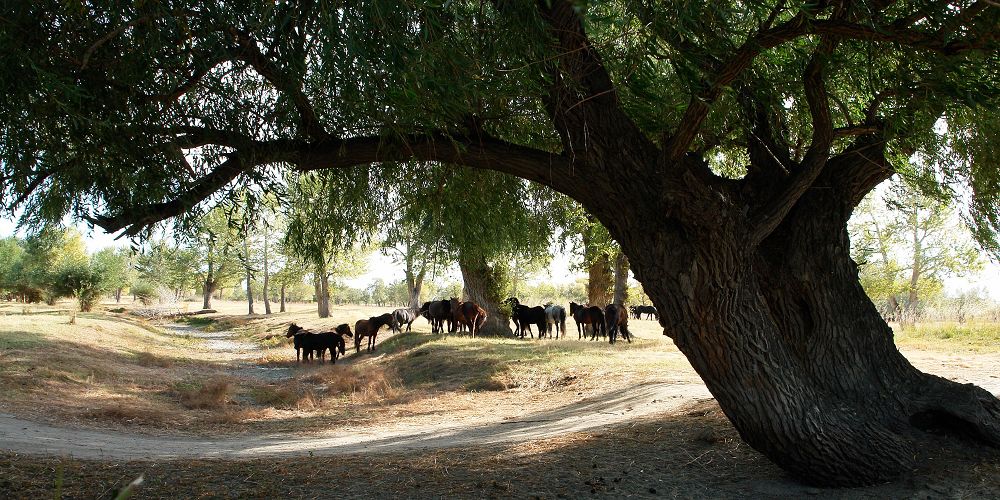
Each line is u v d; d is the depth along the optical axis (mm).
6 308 40438
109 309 54031
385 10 3693
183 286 67875
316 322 41562
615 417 9570
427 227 7762
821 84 4879
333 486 5645
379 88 4223
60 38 4539
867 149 5574
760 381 4832
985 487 4570
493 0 4469
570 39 4785
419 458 6969
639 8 4406
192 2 4551
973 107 4348
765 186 5691
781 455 5008
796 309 5566
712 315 4781
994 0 3355
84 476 5672
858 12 4449
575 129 5102
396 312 28375
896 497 4637
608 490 5379
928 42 4199
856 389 5395
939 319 24500
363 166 7289
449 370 17391
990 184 5625
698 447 6688
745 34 4977
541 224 8484
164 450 8227
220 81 5168
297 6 4152
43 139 4703
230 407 13266
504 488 5480
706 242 4719
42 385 12680
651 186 4988
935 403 5301
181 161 5051
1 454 6367
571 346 20031
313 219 7559
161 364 19438
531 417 11258
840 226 5609
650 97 4965
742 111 5828
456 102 4383
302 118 5434
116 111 4578
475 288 26922
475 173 7188
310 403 14109
